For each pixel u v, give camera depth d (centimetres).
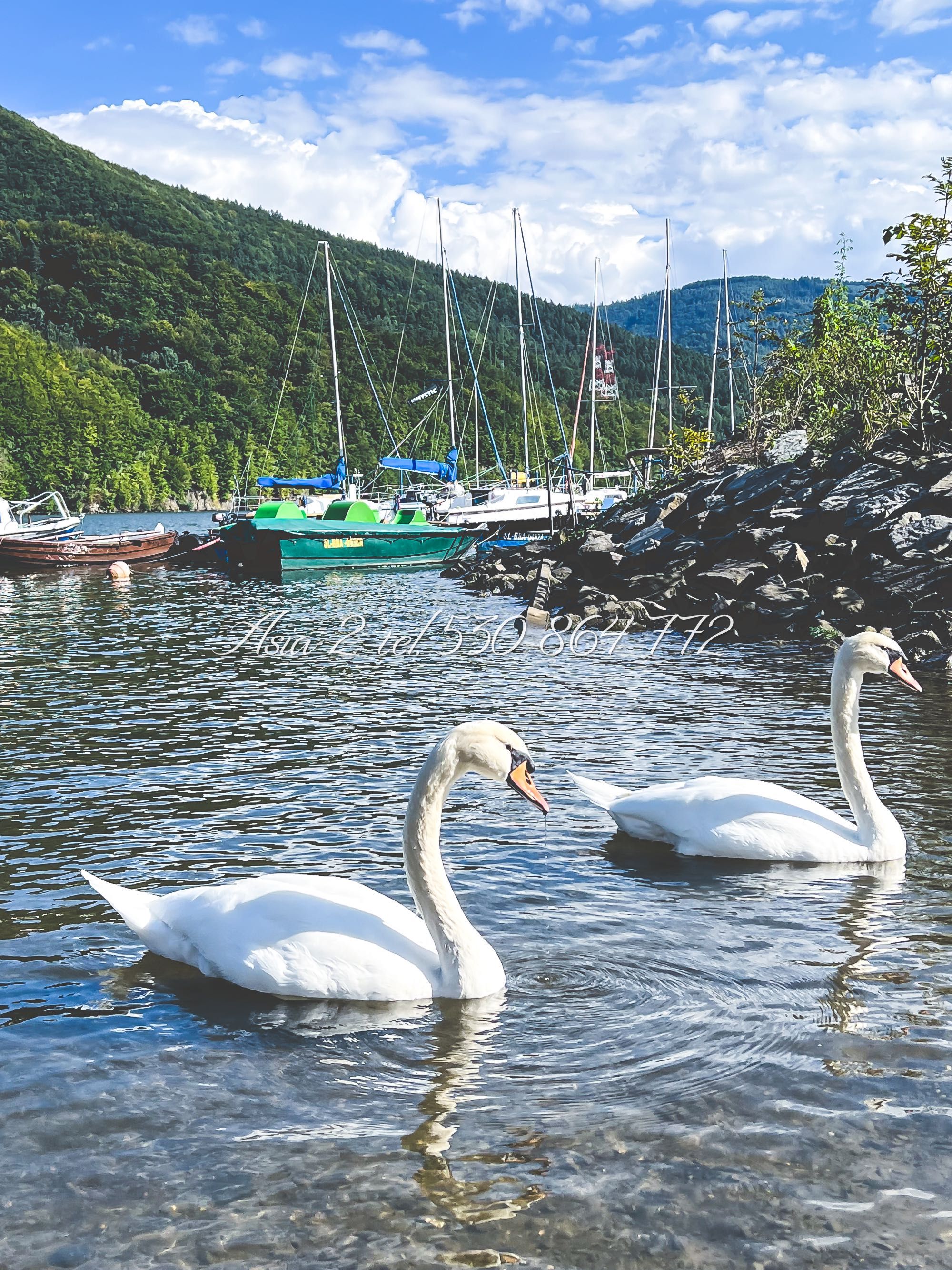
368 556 4331
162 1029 537
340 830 885
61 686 1689
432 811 568
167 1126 450
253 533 4166
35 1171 420
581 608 2558
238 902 596
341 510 4647
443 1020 546
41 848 852
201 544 4906
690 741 1224
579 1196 402
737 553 2520
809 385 3684
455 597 3241
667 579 2573
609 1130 445
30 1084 485
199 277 17188
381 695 1588
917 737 1209
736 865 791
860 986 583
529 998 572
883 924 672
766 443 3659
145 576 4188
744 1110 460
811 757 1133
